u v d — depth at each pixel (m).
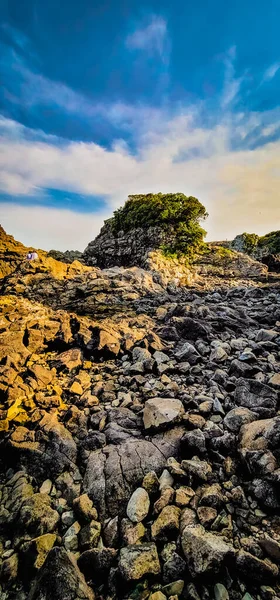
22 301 14.45
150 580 2.87
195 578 2.78
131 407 5.61
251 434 4.24
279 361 7.81
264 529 3.26
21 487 4.00
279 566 2.88
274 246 46.50
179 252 25.69
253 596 2.72
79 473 4.27
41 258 20.38
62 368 7.62
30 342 8.54
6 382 6.33
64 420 5.41
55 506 3.79
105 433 4.92
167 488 3.68
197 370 7.02
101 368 7.73
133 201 30.20
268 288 20.00
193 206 26.05
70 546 3.25
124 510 3.60
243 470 3.98
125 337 9.30
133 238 28.36
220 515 3.35
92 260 32.09
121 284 17.66
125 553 2.99
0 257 21.52
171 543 3.15
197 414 5.12
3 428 5.09
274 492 3.49
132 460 4.16
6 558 3.21
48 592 2.63
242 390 5.61
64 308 15.10
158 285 19.97
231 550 2.88
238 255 28.34
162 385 6.33
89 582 2.94
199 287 21.72
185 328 9.87
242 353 7.80
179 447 4.47
